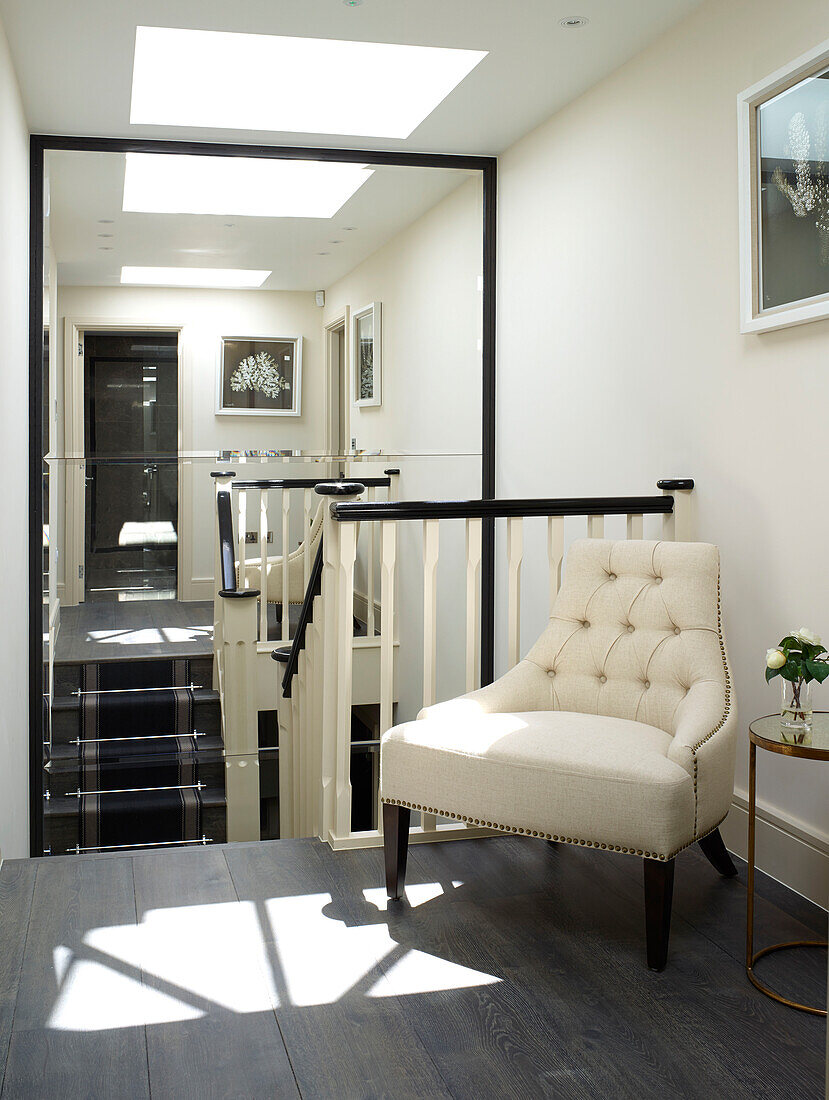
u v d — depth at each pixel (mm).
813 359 2533
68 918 2365
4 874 2633
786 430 2646
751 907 2104
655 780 2090
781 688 2695
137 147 4188
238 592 4516
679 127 3133
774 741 1987
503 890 2537
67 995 2010
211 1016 1934
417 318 4641
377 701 5023
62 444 4320
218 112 4062
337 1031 1882
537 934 2291
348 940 2258
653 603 2643
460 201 4672
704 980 2084
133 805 4488
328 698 2855
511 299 4469
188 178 4445
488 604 4734
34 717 4168
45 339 4156
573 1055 1805
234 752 4574
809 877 2545
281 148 4328
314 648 3141
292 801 3830
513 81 3650
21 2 2984
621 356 3510
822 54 2410
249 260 4516
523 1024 1908
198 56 3963
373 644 5000
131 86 3643
